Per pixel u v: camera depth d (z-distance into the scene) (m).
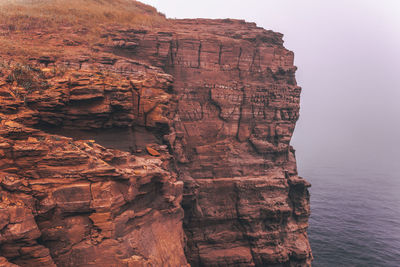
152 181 20.44
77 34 39.38
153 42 41.00
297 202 43.59
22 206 13.65
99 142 22.20
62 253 14.52
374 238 65.88
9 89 19.30
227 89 43.62
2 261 12.15
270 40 48.12
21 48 31.56
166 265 18.81
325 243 61.56
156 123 25.28
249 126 44.66
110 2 56.16
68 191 14.98
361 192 118.38
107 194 15.61
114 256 15.12
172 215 23.12
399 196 113.81
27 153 14.77
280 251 38.81
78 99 20.47
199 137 42.00
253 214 39.59
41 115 19.67
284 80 47.16
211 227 39.38
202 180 40.34
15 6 43.31
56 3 48.12
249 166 42.75
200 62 43.50
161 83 26.19
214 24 52.41
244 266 37.56
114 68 34.97
